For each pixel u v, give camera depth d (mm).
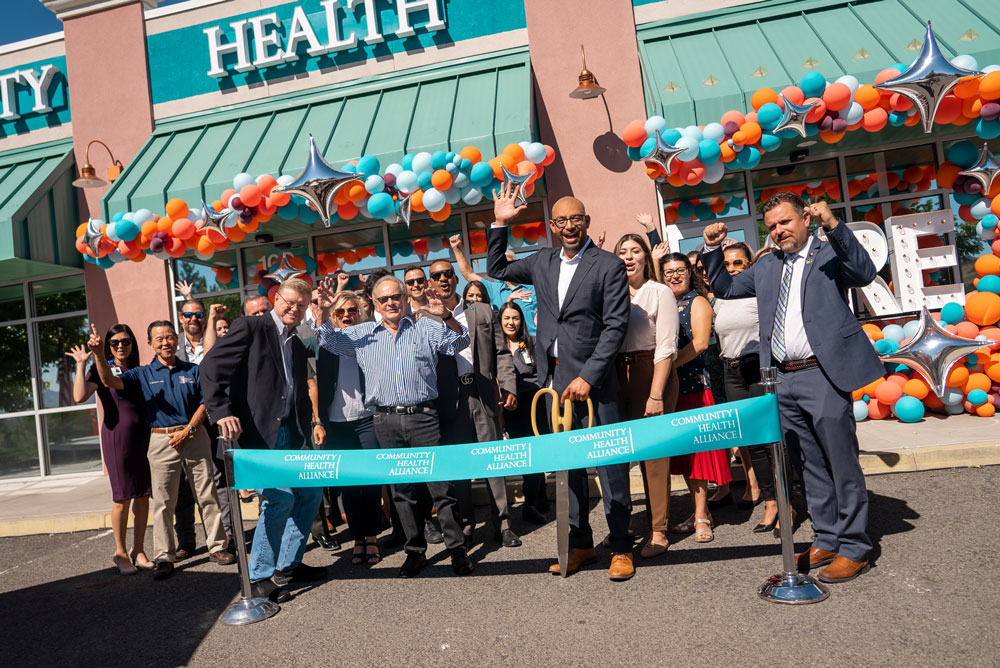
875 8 7961
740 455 5102
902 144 8016
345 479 4070
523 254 8445
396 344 4367
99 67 9391
